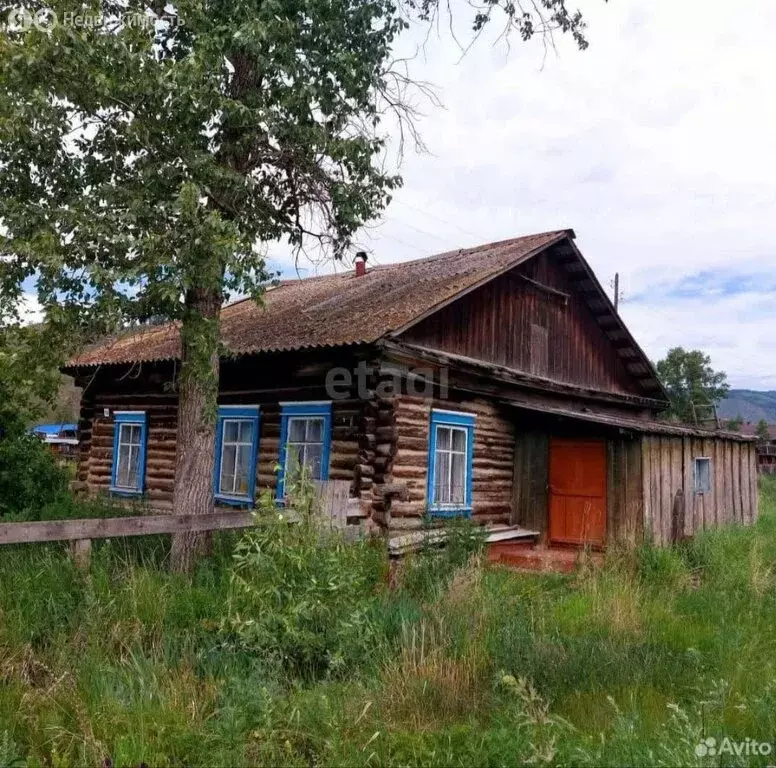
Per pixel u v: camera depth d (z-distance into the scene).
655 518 11.45
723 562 9.66
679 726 4.28
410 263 17.12
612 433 11.68
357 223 9.70
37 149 7.84
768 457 41.78
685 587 8.77
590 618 7.02
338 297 13.76
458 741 4.41
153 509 12.88
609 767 3.96
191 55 7.49
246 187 8.57
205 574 7.41
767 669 5.71
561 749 4.22
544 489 12.77
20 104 6.93
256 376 12.39
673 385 42.44
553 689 5.24
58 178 8.27
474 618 6.45
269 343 11.08
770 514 16.58
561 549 12.38
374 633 5.97
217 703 4.89
